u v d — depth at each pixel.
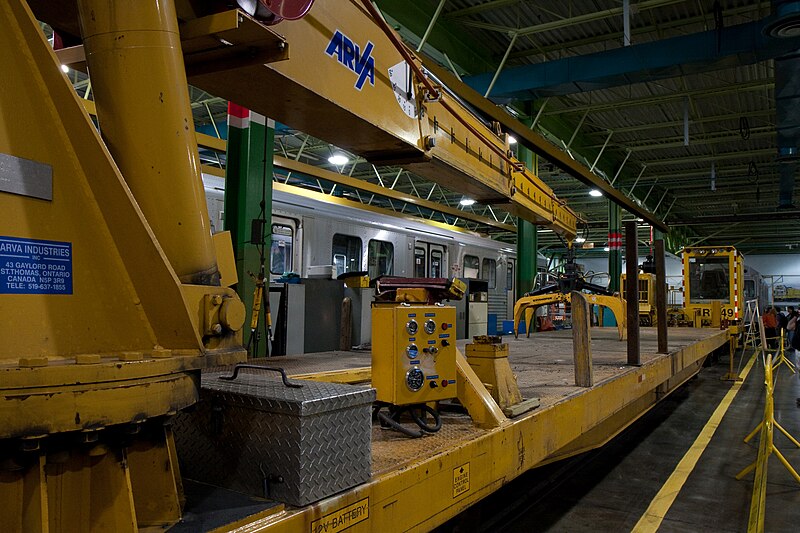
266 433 1.68
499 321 15.92
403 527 1.95
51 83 1.24
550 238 33.47
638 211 16.78
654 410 8.49
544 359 5.80
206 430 1.85
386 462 2.07
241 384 1.97
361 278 6.76
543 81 10.34
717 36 9.09
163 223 1.43
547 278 14.21
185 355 1.33
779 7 7.94
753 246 39.12
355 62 2.58
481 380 3.08
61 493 1.25
